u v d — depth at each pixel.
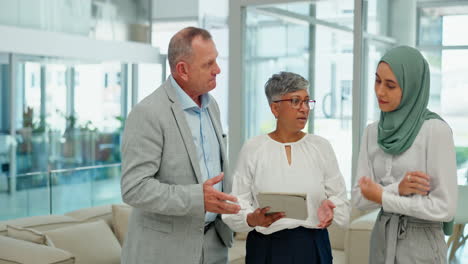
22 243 3.31
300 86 2.55
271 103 2.62
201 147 2.58
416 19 4.91
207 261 2.60
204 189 2.32
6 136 10.19
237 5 5.25
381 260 2.43
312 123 5.12
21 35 9.94
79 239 3.76
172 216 2.46
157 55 13.42
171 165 2.44
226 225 2.66
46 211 6.78
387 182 2.40
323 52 5.03
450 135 2.29
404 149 2.33
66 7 11.55
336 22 4.96
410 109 2.33
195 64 2.45
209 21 15.04
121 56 12.30
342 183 2.60
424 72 2.32
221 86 15.34
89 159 11.83
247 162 2.61
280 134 2.63
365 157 2.50
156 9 14.68
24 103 10.44
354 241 4.00
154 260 2.46
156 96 2.49
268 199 2.35
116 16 12.93
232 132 5.32
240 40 5.27
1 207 6.45
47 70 10.87
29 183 6.56
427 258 2.32
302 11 5.07
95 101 11.96
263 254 2.56
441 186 2.26
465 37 4.79
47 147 10.90
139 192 2.35
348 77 4.94
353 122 4.93
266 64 5.23
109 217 4.41
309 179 2.54
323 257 2.56
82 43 11.27
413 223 2.35
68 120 11.33
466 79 4.82
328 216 2.44
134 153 2.40
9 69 10.15
